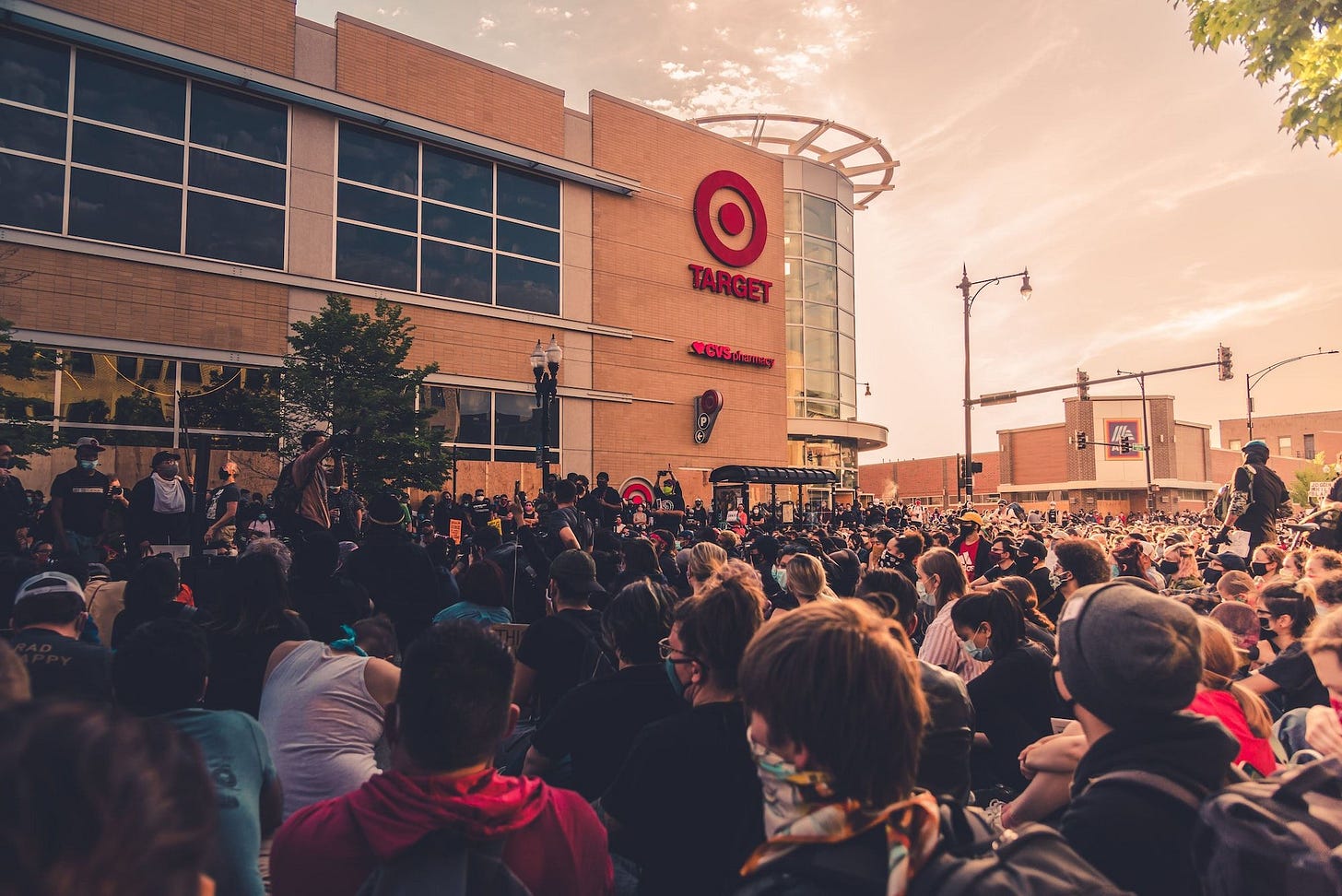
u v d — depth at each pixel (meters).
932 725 2.57
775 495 30.73
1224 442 93.31
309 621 4.56
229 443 17.69
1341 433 85.50
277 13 19.28
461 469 21.58
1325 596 4.28
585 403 24.34
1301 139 8.34
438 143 21.73
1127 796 1.63
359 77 20.48
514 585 7.62
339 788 2.79
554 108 24.34
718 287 27.67
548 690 4.30
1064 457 78.62
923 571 5.45
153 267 17.33
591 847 1.90
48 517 8.75
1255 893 1.33
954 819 1.46
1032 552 7.25
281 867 1.76
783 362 29.48
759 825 2.17
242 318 18.36
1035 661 4.00
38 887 0.63
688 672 2.59
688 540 15.44
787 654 1.41
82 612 3.31
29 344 12.88
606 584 7.51
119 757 0.71
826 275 34.06
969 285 26.39
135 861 0.68
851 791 1.35
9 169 15.88
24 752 0.67
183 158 17.89
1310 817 1.36
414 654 1.82
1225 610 4.53
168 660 2.28
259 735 2.40
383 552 5.93
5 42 16.00
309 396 15.51
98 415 16.48
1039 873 1.29
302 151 19.58
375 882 1.65
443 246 21.86
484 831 1.70
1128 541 7.63
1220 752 1.70
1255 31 8.31
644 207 26.22
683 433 26.44
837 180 35.00
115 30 16.80
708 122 34.47
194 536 7.98
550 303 23.91
